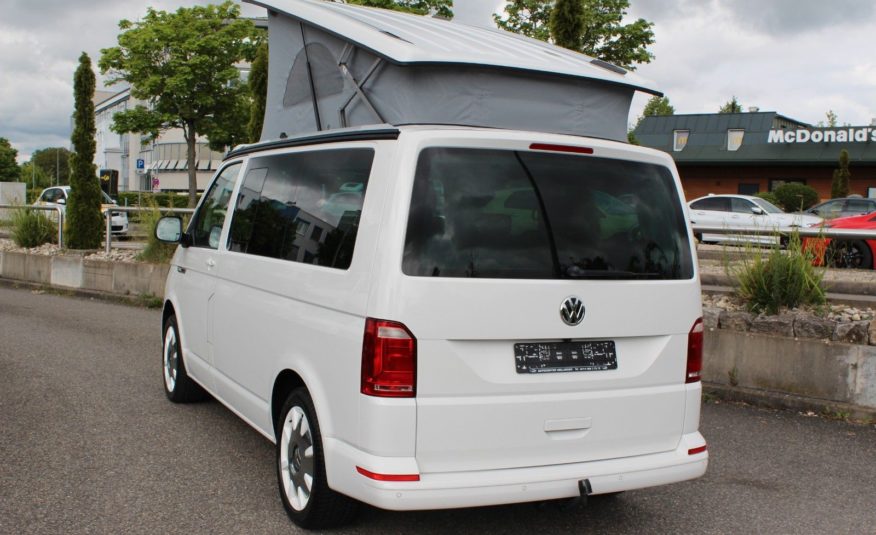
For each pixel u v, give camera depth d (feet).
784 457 18.44
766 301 25.35
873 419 21.22
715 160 144.36
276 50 18.47
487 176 12.04
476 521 14.32
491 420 11.69
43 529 13.17
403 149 11.87
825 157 136.67
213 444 18.16
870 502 15.69
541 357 12.03
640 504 15.43
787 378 22.94
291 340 13.76
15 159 374.43
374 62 14.76
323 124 16.51
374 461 11.35
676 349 13.14
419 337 11.34
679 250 13.39
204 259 19.01
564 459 12.21
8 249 55.72
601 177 12.89
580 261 12.35
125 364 26.73
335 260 12.75
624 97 15.72
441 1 93.81
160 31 124.77
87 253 49.88
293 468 13.82
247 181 17.57
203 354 18.85
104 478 15.76
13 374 24.80
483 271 11.70
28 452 17.25
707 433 20.33
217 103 130.11
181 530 13.35
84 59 51.75
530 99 14.69
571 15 36.11
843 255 45.42
